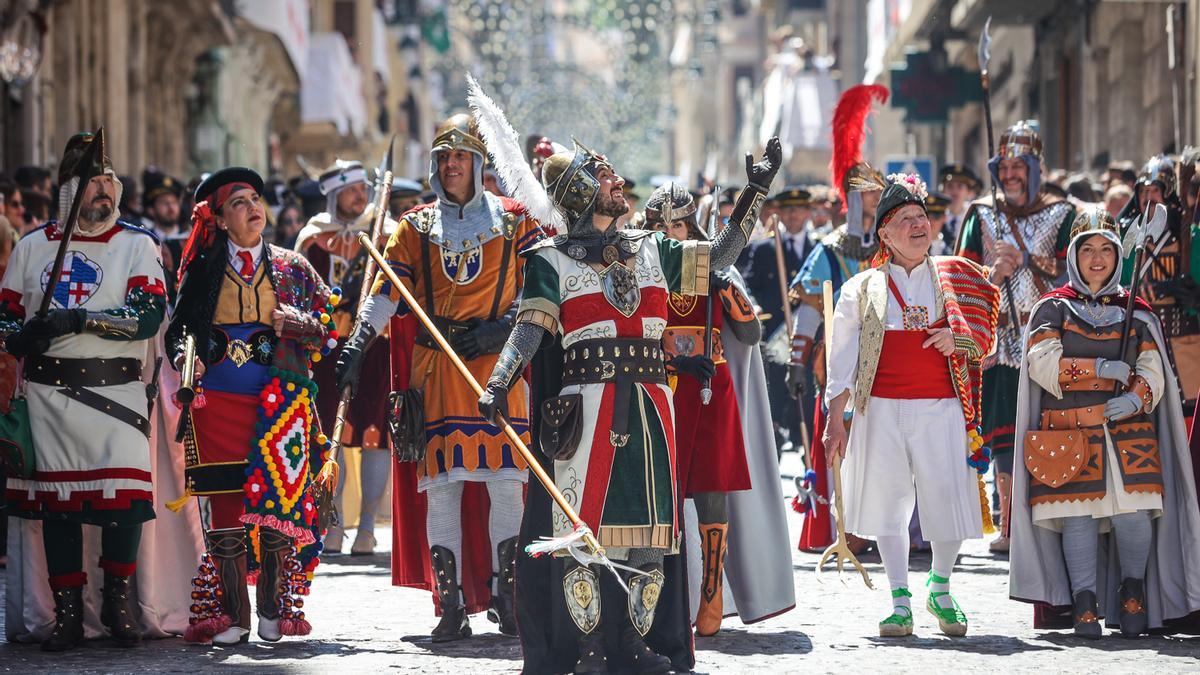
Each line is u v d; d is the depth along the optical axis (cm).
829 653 1639
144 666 1605
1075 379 1758
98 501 1692
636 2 11819
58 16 4878
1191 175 2242
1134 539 1742
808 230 3384
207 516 1917
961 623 1741
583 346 1494
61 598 1702
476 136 1747
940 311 1745
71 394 1702
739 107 16575
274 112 8925
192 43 6500
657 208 1759
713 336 1728
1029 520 1767
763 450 1766
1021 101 6306
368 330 1727
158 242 1773
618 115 12225
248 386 1723
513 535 1723
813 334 2377
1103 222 2305
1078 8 5309
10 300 1738
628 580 1494
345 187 2425
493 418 1473
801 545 2378
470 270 1734
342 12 10481
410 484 1791
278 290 1745
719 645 1683
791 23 11425
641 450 1482
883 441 1739
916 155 8438
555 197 1512
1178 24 4203
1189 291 2236
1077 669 1562
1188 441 1872
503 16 11844
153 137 6331
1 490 2231
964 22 5981
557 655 1498
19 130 4462
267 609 1733
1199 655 1641
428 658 1630
